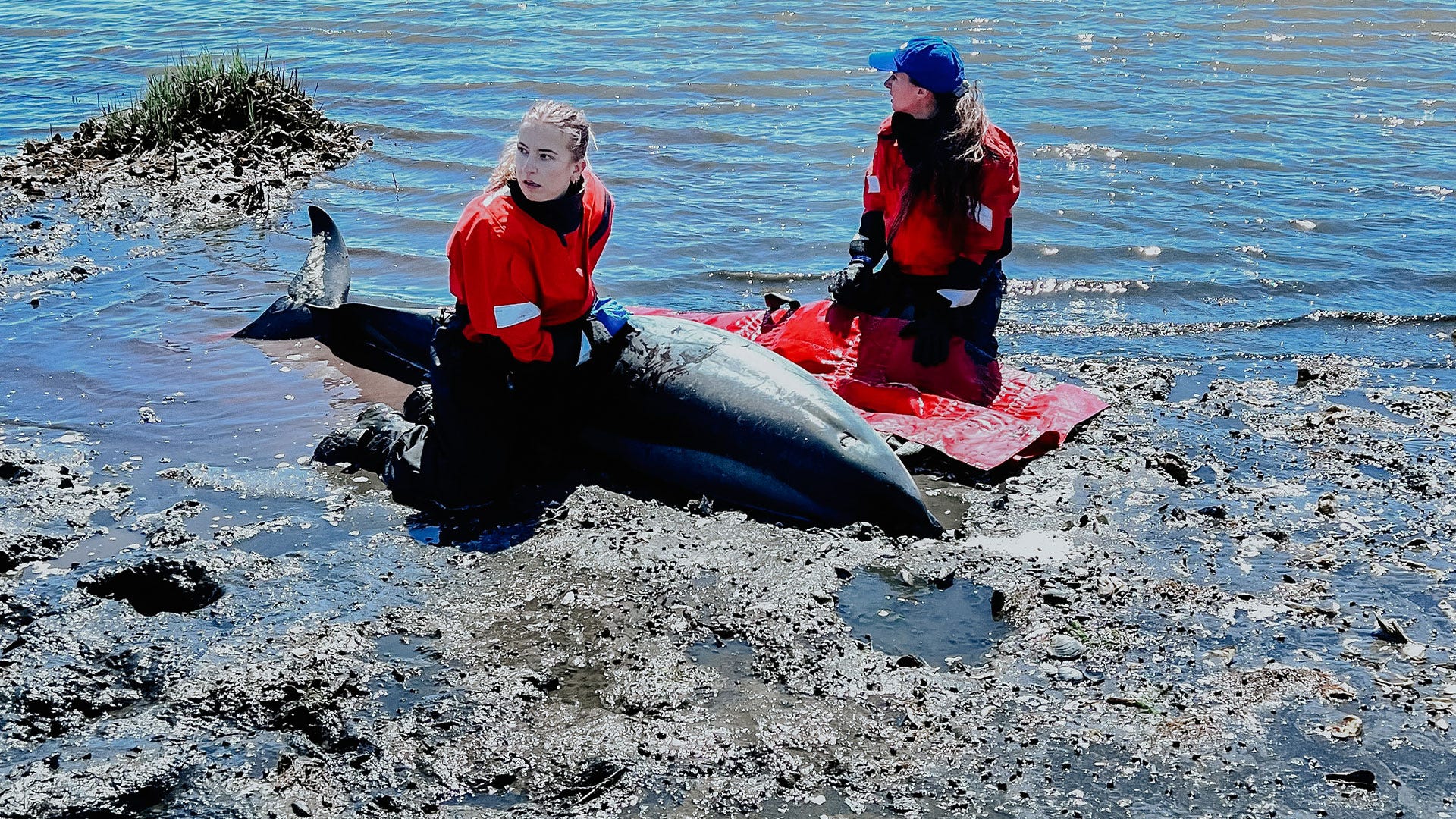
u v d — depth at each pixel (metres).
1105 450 6.67
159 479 6.32
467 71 15.18
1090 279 9.37
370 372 7.62
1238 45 16.19
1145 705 4.66
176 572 5.46
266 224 10.41
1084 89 14.15
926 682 4.79
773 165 11.84
